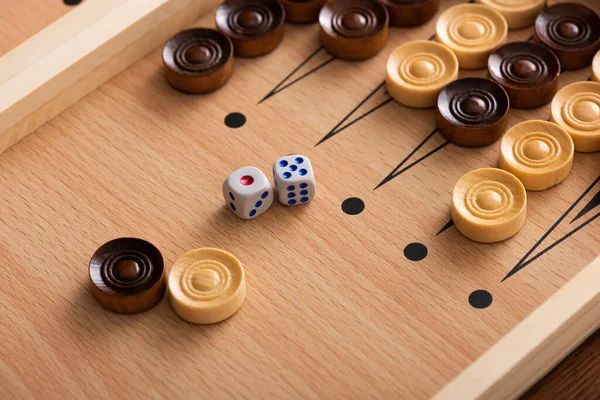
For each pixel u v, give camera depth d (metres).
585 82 0.50
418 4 0.52
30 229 0.48
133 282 0.45
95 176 0.49
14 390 0.44
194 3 0.53
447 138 0.50
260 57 0.52
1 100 0.49
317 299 0.46
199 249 0.46
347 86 0.51
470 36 0.52
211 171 0.49
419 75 0.50
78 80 0.50
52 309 0.46
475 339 0.45
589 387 0.47
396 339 0.45
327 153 0.49
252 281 0.46
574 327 0.46
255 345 0.45
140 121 0.51
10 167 0.49
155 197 0.49
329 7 0.52
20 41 0.52
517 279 0.46
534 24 0.53
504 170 0.48
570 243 0.47
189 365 0.45
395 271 0.46
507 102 0.49
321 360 0.45
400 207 0.48
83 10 0.51
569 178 0.48
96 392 0.44
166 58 0.51
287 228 0.48
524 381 0.46
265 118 0.51
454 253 0.47
